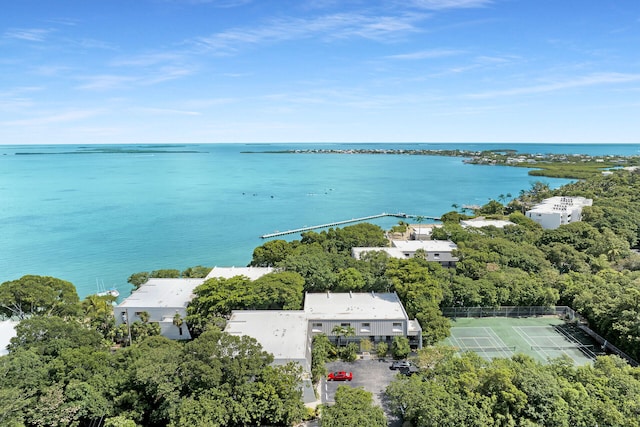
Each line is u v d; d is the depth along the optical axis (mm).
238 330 55594
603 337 61156
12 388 39281
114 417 40688
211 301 62125
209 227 155250
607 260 89625
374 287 73688
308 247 89062
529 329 65750
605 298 63719
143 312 63031
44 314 58625
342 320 59156
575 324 67250
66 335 49594
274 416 41562
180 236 141500
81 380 43406
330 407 40156
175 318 62781
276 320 58781
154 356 43531
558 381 43094
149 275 81875
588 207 122562
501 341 61781
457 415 38562
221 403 40625
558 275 77562
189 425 37969
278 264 78125
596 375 45688
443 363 47719
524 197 178500
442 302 70875
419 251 87688
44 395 40500
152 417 42281
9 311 59375
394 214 181125
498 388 41312
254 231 150125
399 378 46406
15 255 118750
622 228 108562
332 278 71938
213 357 43594
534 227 109750
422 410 40000
